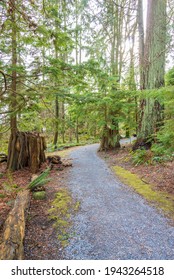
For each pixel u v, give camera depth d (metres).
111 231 2.75
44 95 5.82
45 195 4.15
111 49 11.49
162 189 4.19
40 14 4.48
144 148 7.01
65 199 3.97
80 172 6.23
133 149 7.68
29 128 7.61
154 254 2.24
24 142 6.91
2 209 3.52
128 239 2.54
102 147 10.51
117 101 9.35
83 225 2.95
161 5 6.34
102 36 10.47
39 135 7.56
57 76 5.73
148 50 6.71
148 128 7.02
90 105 9.61
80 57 14.52
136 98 9.48
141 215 3.19
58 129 7.51
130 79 9.60
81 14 8.18
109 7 7.92
